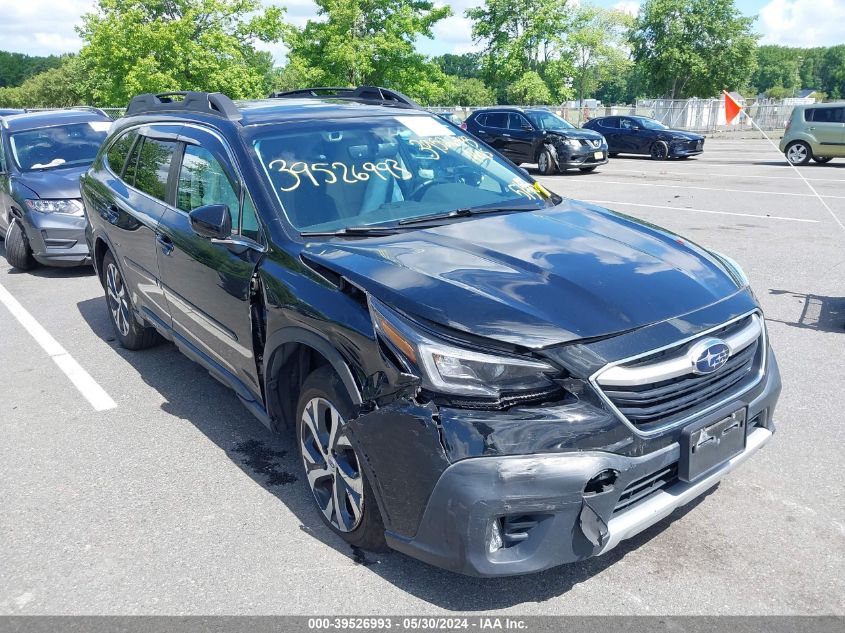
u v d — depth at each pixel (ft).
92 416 15.47
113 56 100.89
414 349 8.59
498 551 8.35
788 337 18.76
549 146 62.54
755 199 42.42
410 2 126.00
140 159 16.63
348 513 10.24
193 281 13.55
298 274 10.61
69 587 9.89
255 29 108.27
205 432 14.51
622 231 11.87
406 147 13.74
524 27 177.37
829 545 10.19
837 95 474.49
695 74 178.60
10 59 464.65
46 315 23.47
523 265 10.07
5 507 12.03
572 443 8.18
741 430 9.61
